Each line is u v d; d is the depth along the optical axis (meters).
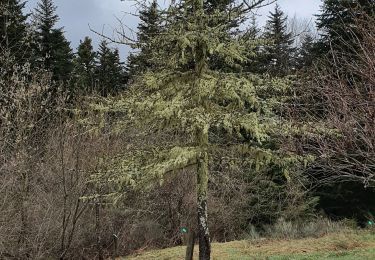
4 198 10.86
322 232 13.79
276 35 7.95
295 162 7.27
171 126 7.55
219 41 7.16
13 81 12.73
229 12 7.08
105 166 7.68
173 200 16.38
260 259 10.55
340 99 6.06
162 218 16.91
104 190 11.33
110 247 14.45
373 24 6.45
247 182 17.39
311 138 6.56
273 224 16.62
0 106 11.84
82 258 13.80
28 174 12.21
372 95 5.48
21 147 11.59
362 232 13.23
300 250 11.27
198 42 7.36
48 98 12.78
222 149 7.48
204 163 7.33
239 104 7.11
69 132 12.87
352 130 5.77
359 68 6.10
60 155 12.40
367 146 5.91
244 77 7.25
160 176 6.73
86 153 11.66
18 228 11.27
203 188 7.32
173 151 7.09
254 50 8.09
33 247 11.32
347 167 6.12
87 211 13.83
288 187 16.72
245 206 17.50
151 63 7.96
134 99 7.13
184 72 7.68
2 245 10.79
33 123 12.18
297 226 14.88
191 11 7.56
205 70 7.55
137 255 13.62
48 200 12.55
